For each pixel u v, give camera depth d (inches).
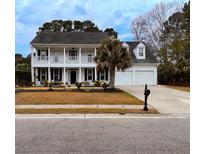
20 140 226.5
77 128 280.4
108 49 782.5
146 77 1184.2
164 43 1540.4
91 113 382.6
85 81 1153.4
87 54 1194.0
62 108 422.3
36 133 255.0
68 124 304.2
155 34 1598.2
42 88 910.4
